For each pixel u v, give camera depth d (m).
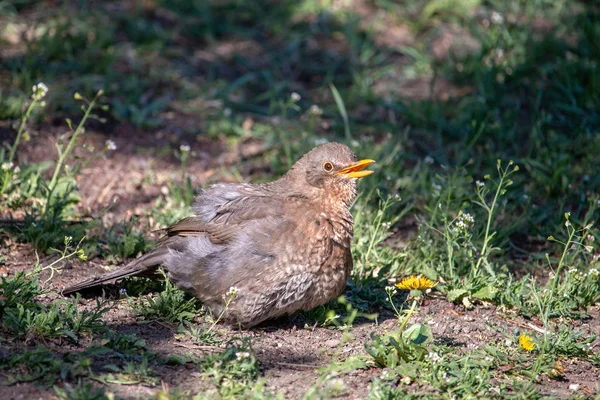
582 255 11.57
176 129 14.69
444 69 16.66
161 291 9.94
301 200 9.40
